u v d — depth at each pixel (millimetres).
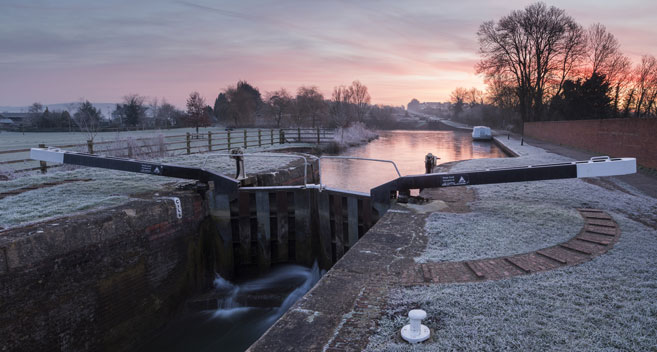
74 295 6148
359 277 5160
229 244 9883
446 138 60500
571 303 4191
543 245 6070
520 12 48312
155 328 7801
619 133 19188
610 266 5180
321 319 4121
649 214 8117
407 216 8070
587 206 8820
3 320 5199
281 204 10250
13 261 5285
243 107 83875
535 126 45875
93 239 6430
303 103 75250
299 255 10570
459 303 4297
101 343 6633
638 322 3770
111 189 9594
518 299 4285
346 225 9953
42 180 11062
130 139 17062
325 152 33125
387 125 130625
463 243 6250
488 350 3395
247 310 8797
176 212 8336
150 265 7664
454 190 11117
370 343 3605
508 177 8070
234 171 13492
